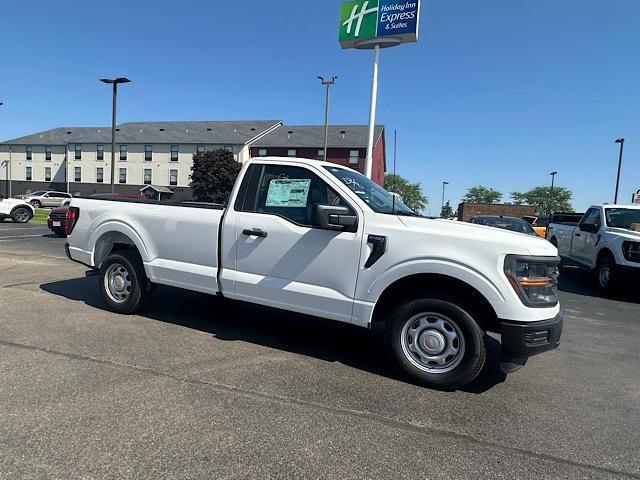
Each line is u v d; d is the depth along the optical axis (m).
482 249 3.81
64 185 67.25
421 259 3.96
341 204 4.38
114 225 5.70
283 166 4.73
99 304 6.22
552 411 3.66
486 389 4.05
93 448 2.81
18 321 5.29
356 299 4.23
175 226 5.26
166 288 7.42
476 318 3.85
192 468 2.66
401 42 21.34
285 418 3.30
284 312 6.34
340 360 4.57
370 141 21.66
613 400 3.95
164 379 3.87
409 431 3.22
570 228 12.60
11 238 14.16
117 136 64.12
